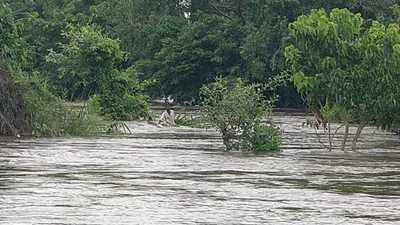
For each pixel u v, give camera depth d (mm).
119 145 38031
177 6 112438
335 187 22672
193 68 103188
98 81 61469
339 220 16859
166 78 104938
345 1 93062
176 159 31000
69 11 123125
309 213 17750
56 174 24781
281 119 69625
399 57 35875
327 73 36906
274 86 39750
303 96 39750
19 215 16812
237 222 16422
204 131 51062
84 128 44938
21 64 51000
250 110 36000
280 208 18453
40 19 115438
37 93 43469
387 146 40719
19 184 22047
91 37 61906
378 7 90500
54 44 113375
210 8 109812
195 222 16328
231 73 99688
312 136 48031
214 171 26688
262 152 35469
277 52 93000
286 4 94750
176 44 104125
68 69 62625
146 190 21281
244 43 97438
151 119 62344
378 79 36188
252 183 23375
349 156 34125
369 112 36969
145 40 110625
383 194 21188
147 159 30734
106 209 17812
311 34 36719
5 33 49469
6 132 41094
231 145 36062
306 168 28344
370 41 36500
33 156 30953
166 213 17422
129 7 113125
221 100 36156
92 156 31578
